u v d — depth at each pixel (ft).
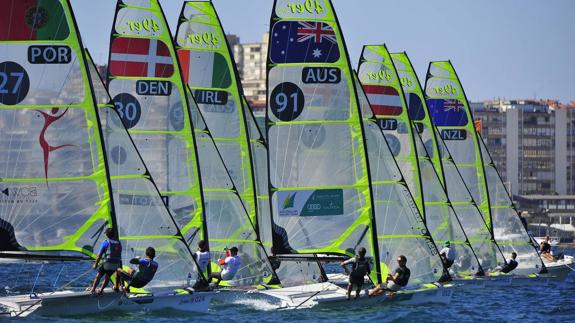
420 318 426.92
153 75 468.34
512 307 499.51
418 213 467.52
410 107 636.48
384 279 461.37
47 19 393.50
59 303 385.91
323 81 456.45
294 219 456.86
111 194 396.57
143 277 407.03
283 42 456.04
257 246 488.02
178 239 428.15
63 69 394.52
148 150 467.93
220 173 493.77
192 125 472.85
